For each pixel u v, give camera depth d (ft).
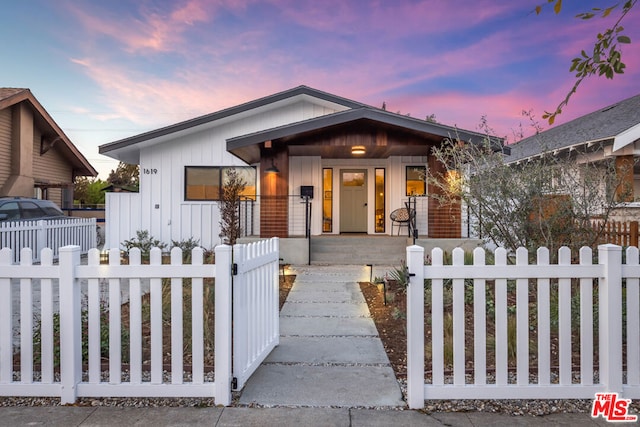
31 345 9.39
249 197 37.01
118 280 9.39
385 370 11.03
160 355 9.34
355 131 29.76
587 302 9.16
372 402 9.23
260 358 11.34
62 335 9.21
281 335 14.03
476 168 19.26
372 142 29.63
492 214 17.79
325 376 10.61
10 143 46.14
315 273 26.32
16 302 18.48
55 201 55.52
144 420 8.38
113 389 9.29
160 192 37.24
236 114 36.94
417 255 9.09
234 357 9.55
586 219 17.02
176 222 37.09
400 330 14.51
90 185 112.16
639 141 27.81
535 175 17.40
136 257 9.30
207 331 12.15
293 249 30.45
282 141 29.81
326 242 32.45
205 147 37.58
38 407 8.96
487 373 10.41
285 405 9.07
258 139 28.45
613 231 22.13
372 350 12.55
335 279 24.20
